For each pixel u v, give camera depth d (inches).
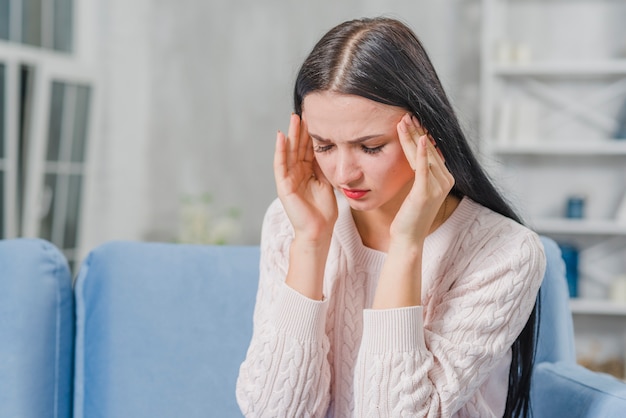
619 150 147.5
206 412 58.7
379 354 45.8
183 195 171.8
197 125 171.3
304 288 48.8
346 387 51.4
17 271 59.7
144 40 169.8
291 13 167.3
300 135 50.2
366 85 42.7
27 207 139.5
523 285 47.1
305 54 166.7
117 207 164.1
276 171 49.7
